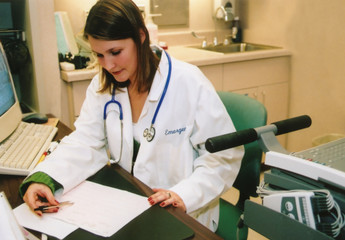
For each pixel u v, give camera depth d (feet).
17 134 4.35
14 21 6.32
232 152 3.54
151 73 3.63
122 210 2.85
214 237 2.50
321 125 8.52
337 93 8.00
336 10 7.63
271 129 2.88
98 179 3.48
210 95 3.59
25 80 6.29
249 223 2.52
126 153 3.83
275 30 9.08
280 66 8.81
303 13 8.32
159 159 3.72
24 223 2.73
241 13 9.92
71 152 3.59
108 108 3.87
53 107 5.93
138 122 3.78
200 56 7.87
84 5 8.05
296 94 8.98
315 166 2.20
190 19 9.59
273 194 2.34
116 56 3.17
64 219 2.76
